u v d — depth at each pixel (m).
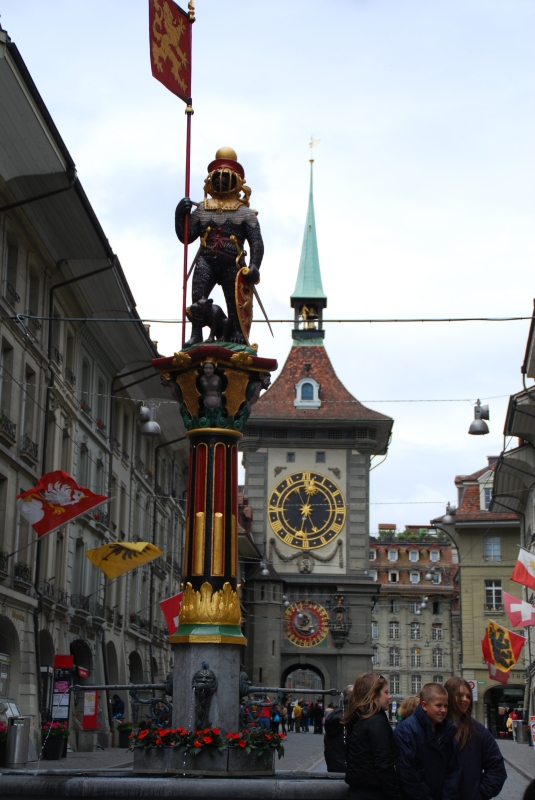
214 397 13.90
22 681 28.97
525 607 35.34
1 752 19.95
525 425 45.56
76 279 32.31
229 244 14.99
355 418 70.56
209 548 13.65
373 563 111.50
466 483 68.50
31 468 30.17
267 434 71.50
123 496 43.91
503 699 67.12
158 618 50.91
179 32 15.75
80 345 36.62
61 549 34.34
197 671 13.05
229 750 12.48
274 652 67.00
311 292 77.38
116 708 38.06
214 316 14.74
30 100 24.50
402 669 108.38
